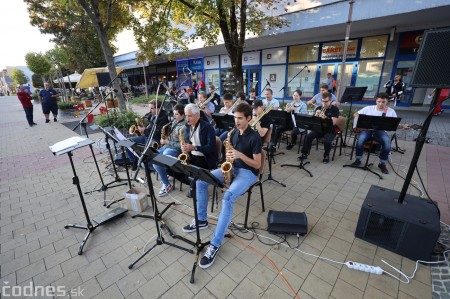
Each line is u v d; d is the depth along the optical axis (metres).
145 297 1.77
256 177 2.36
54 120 9.28
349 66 9.48
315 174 3.76
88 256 2.19
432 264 1.99
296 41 10.19
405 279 1.86
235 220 2.64
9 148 5.77
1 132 7.61
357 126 3.56
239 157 2.16
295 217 2.38
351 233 2.39
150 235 2.45
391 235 2.11
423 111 8.41
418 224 1.93
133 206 2.83
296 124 3.83
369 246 2.21
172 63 17.36
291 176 3.71
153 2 6.20
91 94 17.91
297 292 1.77
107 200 3.15
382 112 3.86
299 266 2.01
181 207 2.94
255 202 3.00
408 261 2.03
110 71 6.23
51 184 3.68
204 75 14.98
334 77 9.89
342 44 9.38
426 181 3.38
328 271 1.95
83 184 3.65
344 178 3.60
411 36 8.07
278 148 5.11
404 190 2.15
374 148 4.55
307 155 4.45
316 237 2.35
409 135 5.68
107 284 1.89
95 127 3.60
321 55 9.99
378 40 8.59
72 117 10.21
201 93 4.93
